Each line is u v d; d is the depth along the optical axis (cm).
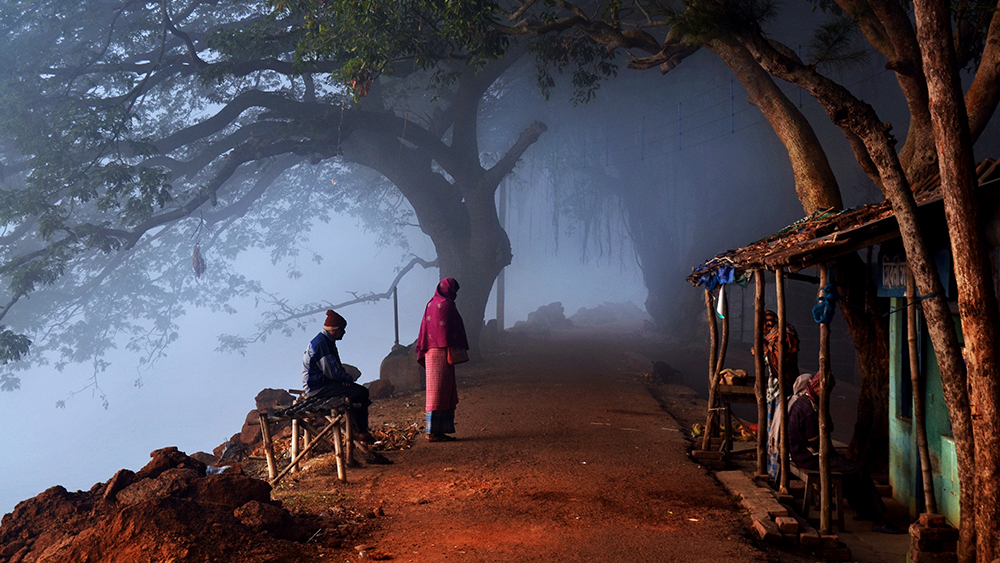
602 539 517
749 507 599
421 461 819
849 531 595
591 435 974
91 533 452
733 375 812
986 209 515
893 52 880
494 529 544
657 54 1052
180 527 459
